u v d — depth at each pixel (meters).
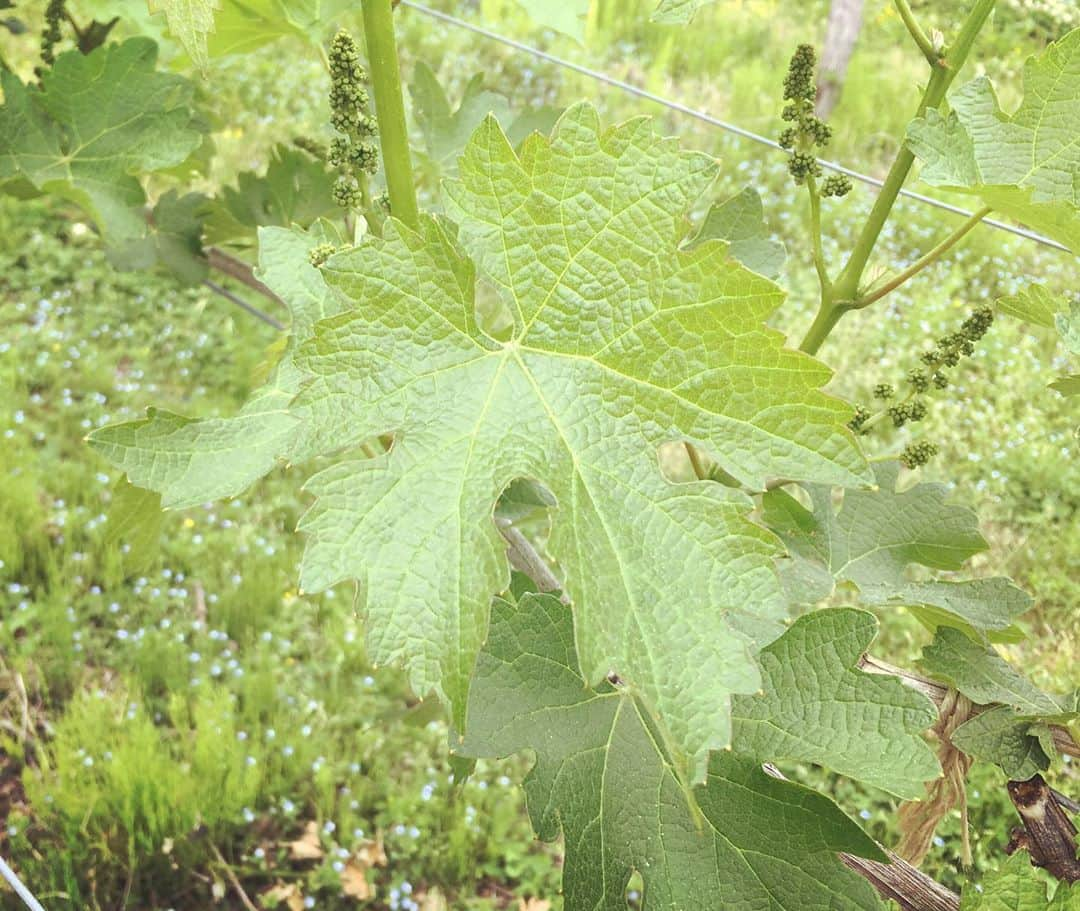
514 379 0.25
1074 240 0.29
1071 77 0.32
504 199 0.25
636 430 0.24
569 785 0.31
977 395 1.50
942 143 0.31
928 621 0.41
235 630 1.26
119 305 1.67
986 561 1.22
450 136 0.62
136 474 0.33
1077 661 1.03
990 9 0.33
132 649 1.21
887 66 2.33
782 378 0.24
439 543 0.23
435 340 0.25
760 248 0.44
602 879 0.31
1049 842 0.36
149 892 1.03
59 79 0.53
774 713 0.31
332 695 1.20
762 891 0.30
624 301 0.25
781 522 0.43
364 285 0.24
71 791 1.02
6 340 1.56
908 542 0.43
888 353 1.54
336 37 0.35
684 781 0.21
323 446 0.24
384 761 1.14
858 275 0.37
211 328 1.66
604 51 2.31
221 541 1.35
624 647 0.22
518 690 0.32
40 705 1.16
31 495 1.30
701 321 0.24
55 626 1.18
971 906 0.32
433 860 1.08
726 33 2.42
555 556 0.23
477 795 1.12
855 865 0.34
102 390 1.52
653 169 0.24
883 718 0.29
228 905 1.04
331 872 1.05
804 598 0.39
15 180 0.54
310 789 1.12
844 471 0.23
